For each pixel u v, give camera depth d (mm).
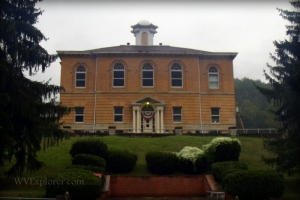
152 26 53812
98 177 18609
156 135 35438
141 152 28438
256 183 17766
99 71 44719
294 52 22688
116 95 44281
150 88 44688
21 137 19438
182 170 24500
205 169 24672
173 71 45344
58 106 21203
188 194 22250
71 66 44875
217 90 45219
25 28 20156
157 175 23781
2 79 17781
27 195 18219
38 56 20578
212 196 19531
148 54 45156
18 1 20562
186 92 44719
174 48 48094
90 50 45406
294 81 21641
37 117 19953
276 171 20109
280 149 22172
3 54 18766
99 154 23984
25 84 20078
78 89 44406
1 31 18438
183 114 44219
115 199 20719
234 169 20172
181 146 30031
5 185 21000
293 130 22109
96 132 37531
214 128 44156
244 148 30062
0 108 17312
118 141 31203
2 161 19062
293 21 23094
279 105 23625
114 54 44938
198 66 45406
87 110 43969
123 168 24172
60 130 21219
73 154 24203
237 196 17578
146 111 43938
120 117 44031
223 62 45938
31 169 19891
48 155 26734
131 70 44938
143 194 22062
